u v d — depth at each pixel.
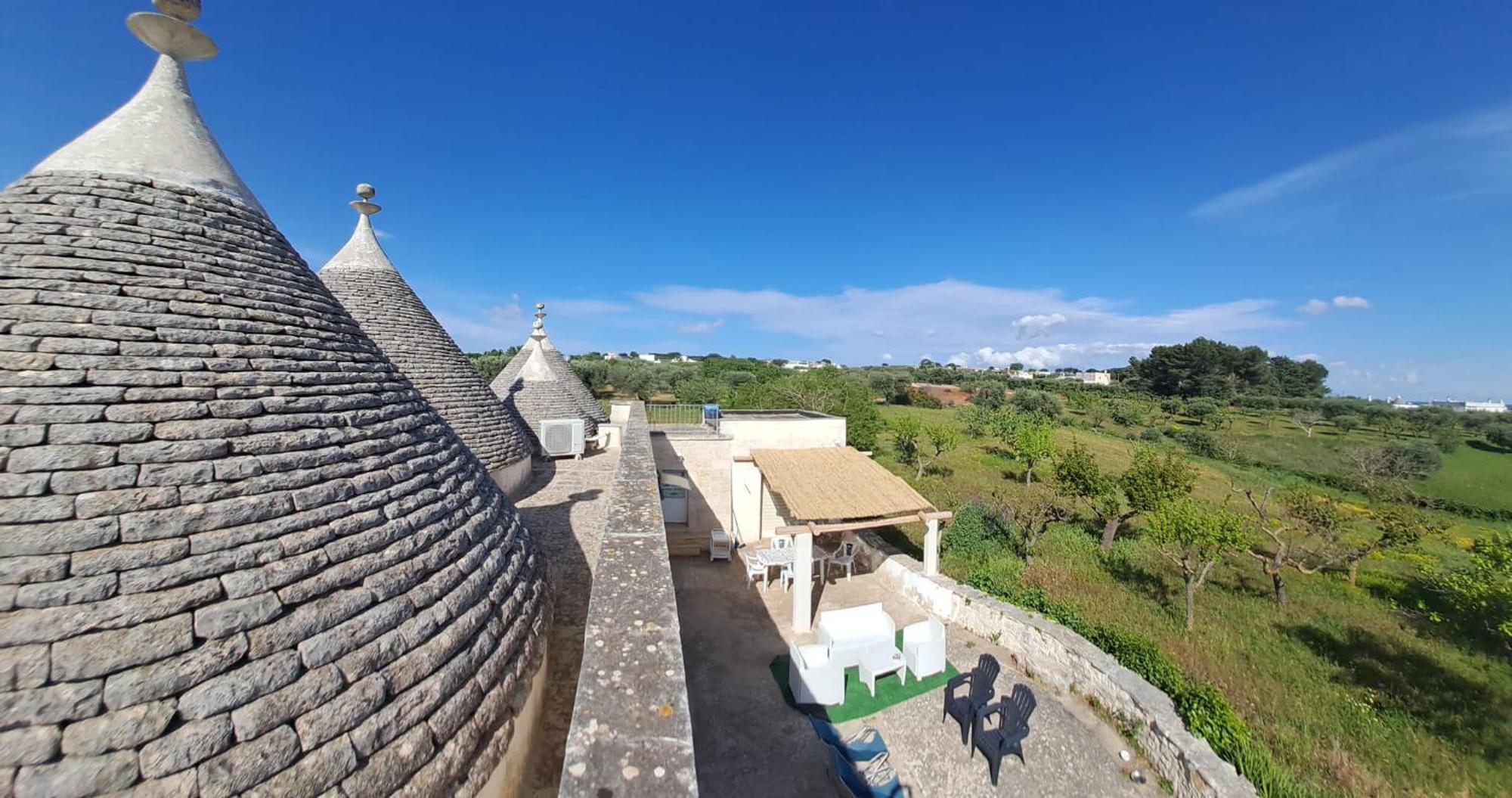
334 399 5.25
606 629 4.28
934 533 15.46
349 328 6.37
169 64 6.01
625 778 2.74
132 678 3.14
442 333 14.57
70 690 3.00
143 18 5.67
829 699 10.85
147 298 4.55
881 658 11.55
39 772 2.82
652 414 29.17
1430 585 14.77
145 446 3.85
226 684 3.35
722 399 50.69
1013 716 9.72
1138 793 8.79
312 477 4.54
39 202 4.78
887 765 9.37
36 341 3.97
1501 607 10.66
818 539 20.75
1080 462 21.44
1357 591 17.00
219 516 3.87
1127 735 9.85
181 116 5.86
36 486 3.43
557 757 5.67
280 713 3.46
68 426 3.69
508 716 4.96
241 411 4.43
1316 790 8.25
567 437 19.22
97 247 4.62
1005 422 41.81
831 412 38.50
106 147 5.30
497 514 6.58
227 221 5.64
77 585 3.25
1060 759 9.42
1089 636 11.98
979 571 16.38
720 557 18.95
